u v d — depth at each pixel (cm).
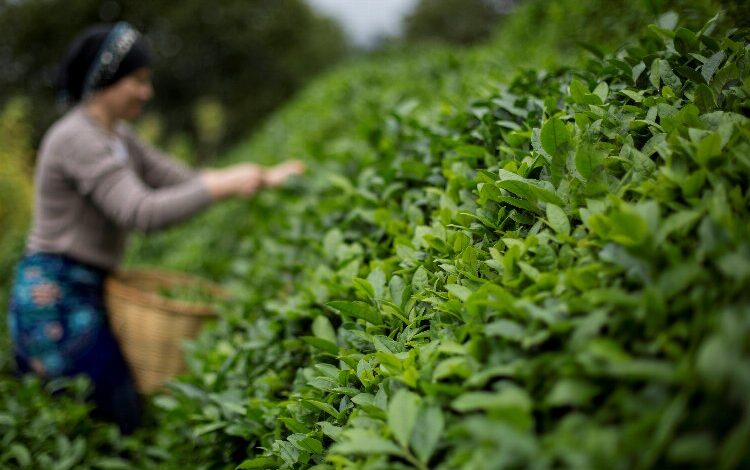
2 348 244
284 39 1888
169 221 203
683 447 50
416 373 77
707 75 104
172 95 1758
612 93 116
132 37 215
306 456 90
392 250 129
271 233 242
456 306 84
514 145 120
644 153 92
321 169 223
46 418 168
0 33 1436
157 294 234
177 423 159
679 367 54
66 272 201
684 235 70
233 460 126
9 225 477
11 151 533
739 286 58
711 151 76
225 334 168
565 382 59
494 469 56
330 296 123
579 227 82
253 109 1795
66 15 1487
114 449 185
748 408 48
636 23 161
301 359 126
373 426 77
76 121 207
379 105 278
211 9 1731
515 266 82
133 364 204
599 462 52
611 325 63
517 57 246
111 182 199
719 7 129
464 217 106
